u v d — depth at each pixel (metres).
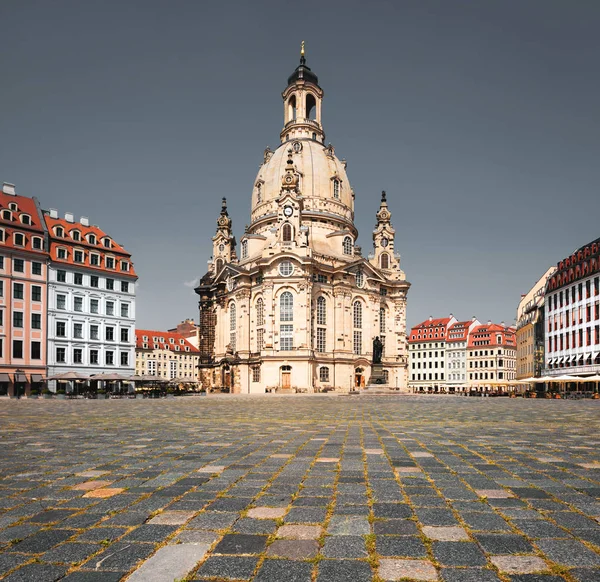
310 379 104.88
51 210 95.00
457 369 192.88
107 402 59.88
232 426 24.41
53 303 88.25
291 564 6.68
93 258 94.88
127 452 15.62
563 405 49.62
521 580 6.20
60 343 88.62
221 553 7.07
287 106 138.25
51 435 20.44
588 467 12.91
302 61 137.50
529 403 55.62
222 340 123.25
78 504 9.53
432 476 11.84
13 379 82.94
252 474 12.11
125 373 96.75
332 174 126.19
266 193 127.62
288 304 107.44
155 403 56.56
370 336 117.88
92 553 7.09
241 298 115.19
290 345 106.25
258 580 6.23
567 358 93.12
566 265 95.31
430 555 6.95
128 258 99.69
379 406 47.09
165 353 176.50
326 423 26.09
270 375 105.56
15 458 14.62
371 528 8.07
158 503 9.55
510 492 10.30
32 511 9.11
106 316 95.06
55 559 6.89
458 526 8.13
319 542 7.46
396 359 123.81
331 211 124.62
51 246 89.56
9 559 6.90
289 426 24.30
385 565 6.64
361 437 19.38
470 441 18.05
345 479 11.53
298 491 10.43
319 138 134.25
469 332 192.50
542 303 115.31
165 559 6.87
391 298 126.25
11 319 83.38
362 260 115.62
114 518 8.64
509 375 184.00
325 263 115.00
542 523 8.27
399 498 9.84
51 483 11.27
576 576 6.30
